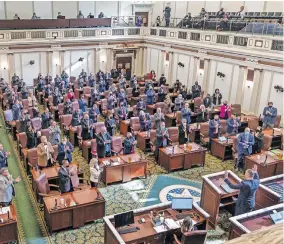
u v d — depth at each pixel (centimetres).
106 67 2642
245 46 1800
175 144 1334
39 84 2088
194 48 2159
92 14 2728
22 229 878
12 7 2441
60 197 884
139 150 1396
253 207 834
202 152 1253
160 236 732
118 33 2589
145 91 2059
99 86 2075
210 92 2125
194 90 2000
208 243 834
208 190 898
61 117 1518
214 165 1287
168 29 2406
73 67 2520
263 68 1727
